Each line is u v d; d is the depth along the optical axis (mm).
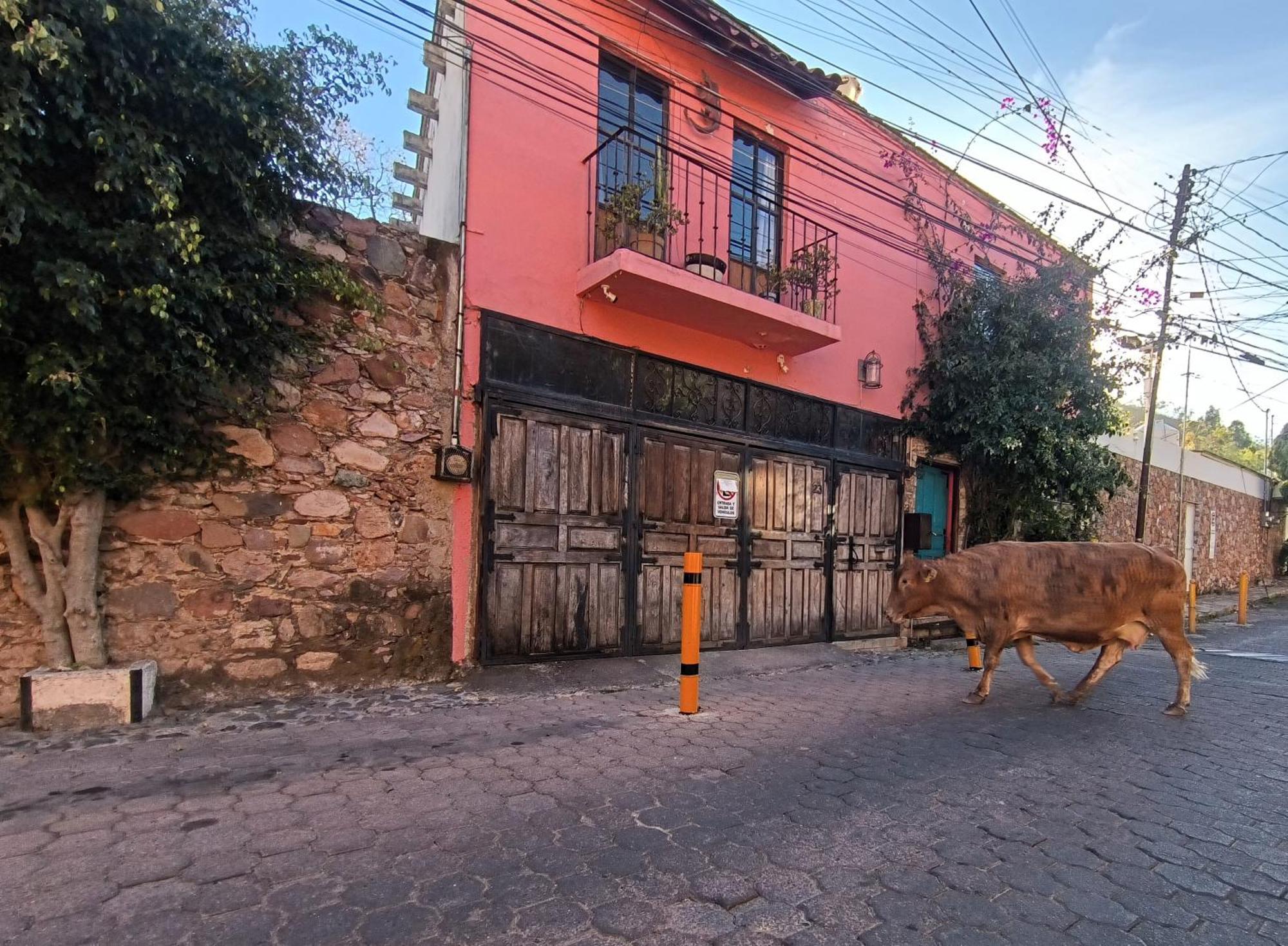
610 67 7520
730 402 8273
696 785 3818
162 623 4977
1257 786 4027
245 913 2465
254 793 3529
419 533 6008
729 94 8414
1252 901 2729
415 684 5879
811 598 9047
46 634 4570
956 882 2807
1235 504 22938
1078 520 11664
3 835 3004
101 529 4734
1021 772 4164
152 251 4027
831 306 9469
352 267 5793
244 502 5285
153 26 4008
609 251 7230
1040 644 10062
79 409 4176
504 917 2475
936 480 11227
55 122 3812
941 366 10430
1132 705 6000
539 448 6652
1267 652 9812
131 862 2795
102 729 4461
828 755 4406
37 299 3963
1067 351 10617
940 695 6328
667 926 2441
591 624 6891
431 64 7113
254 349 5000
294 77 4832
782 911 2562
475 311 6355
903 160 10234
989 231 11133
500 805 3479
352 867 2812
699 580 5426
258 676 5297
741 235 8633
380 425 5863
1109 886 2811
